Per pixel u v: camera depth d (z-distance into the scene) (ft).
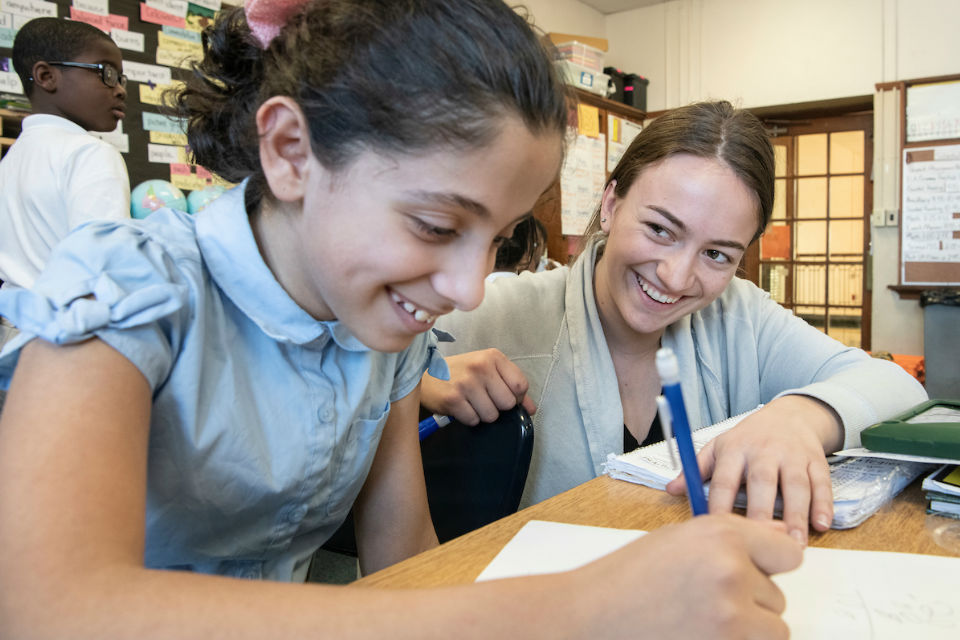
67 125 5.72
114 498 1.34
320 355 2.19
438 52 1.51
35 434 1.36
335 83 1.58
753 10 16.14
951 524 2.06
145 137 8.11
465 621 1.14
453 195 1.52
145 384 1.59
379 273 1.62
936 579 1.68
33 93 5.96
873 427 2.31
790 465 2.10
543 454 3.66
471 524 3.02
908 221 14.67
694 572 1.14
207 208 2.07
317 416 2.16
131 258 1.71
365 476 2.56
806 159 16.21
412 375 2.79
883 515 2.14
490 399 2.97
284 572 2.37
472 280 1.62
